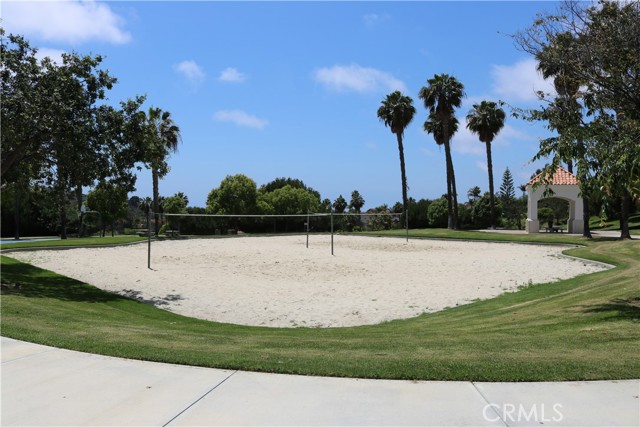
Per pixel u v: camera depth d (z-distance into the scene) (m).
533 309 11.13
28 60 15.58
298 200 69.94
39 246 28.42
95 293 14.89
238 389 5.03
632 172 7.79
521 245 30.83
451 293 14.57
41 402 4.72
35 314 9.80
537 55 9.12
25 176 18.59
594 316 9.30
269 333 9.52
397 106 50.06
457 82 45.66
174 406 4.61
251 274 18.44
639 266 17.41
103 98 16.70
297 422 4.23
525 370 5.50
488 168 51.59
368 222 57.22
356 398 4.76
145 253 26.22
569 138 8.52
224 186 61.47
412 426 4.14
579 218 37.81
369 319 11.64
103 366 5.82
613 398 4.68
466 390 4.94
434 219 55.31
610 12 8.60
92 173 16.14
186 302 13.82
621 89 8.66
